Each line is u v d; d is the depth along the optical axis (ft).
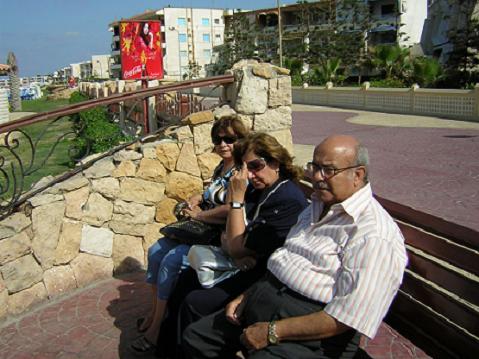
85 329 11.95
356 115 60.08
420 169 27.55
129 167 14.46
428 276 7.42
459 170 26.86
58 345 11.34
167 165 14.80
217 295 8.91
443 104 53.31
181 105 22.77
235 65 16.06
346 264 6.64
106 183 14.23
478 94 48.21
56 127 67.92
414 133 41.96
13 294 12.70
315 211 7.69
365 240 6.54
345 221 7.00
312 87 79.56
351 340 7.00
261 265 9.11
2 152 50.78
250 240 8.57
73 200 13.74
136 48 48.88
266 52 183.42
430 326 7.61
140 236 14.89
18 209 13.15
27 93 205.87
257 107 15.64
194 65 266.36
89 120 45.01
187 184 15.08
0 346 11.41
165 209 15.05
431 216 7.70
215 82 15.46
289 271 7.25
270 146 8.74
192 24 288.92
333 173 6.99
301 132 45.93
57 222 13.46
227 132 11.12
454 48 89.35
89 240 14.15
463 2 101.91
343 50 143.33
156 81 39.68
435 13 122.72
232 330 8.13
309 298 7.07
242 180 8.71
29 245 12.92
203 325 8.33
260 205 8.72
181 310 9.27
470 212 19.42
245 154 8.88
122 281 14.33
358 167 7.00
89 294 13.67
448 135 39.88
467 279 6.65
